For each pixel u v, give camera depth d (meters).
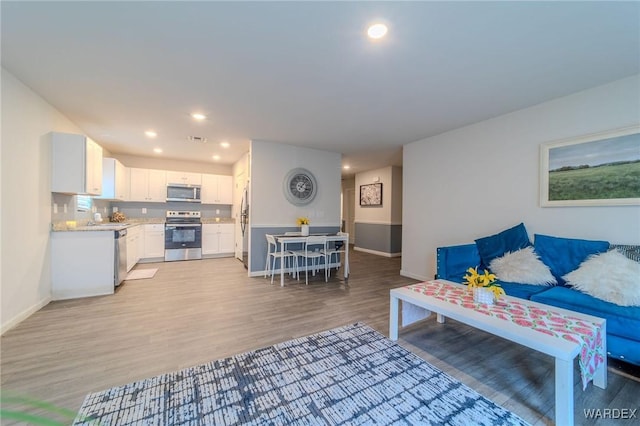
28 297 2.69
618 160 2.40
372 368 1.90
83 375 1.77
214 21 1.70
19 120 2.49
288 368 1.89
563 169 2.75
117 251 3.59
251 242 4.59
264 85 2.57
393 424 1.41
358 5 1.56
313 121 3.57
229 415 1.45
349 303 3.26
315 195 5.17
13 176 2.42
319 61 2.16
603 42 1.89
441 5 1.55
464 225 3.75
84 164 3.24
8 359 1.94
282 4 1.55
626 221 2.37
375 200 7.36
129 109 3.16
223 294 3.55
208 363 1.93
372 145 4.82
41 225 2.91
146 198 5.79
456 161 3.86
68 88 2.63
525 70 2.28
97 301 3.19
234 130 3.99
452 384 1.74
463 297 2.22
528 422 1.43
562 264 2.54
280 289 3.82
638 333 1.74
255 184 4.60
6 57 2.11
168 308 3.00
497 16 1.64
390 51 2.02
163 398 1.57
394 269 5.30
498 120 3.35
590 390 1.70
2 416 1.01
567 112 2.74
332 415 1.46
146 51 2.03
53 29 1.77
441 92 2.71
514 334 1.57
